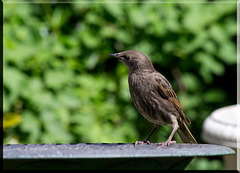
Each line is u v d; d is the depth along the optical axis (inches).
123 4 472.7
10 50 417.1
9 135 438.9
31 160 221.6
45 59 443.2
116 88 497.7
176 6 493.0
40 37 452.4
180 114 339.0
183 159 243.8
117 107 489.4
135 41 496.1
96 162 227.5
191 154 219.9
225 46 497.7
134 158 229.9
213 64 499.8
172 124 330.0
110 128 480.4
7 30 431.8
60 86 445.1
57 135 436.5
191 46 489.7
